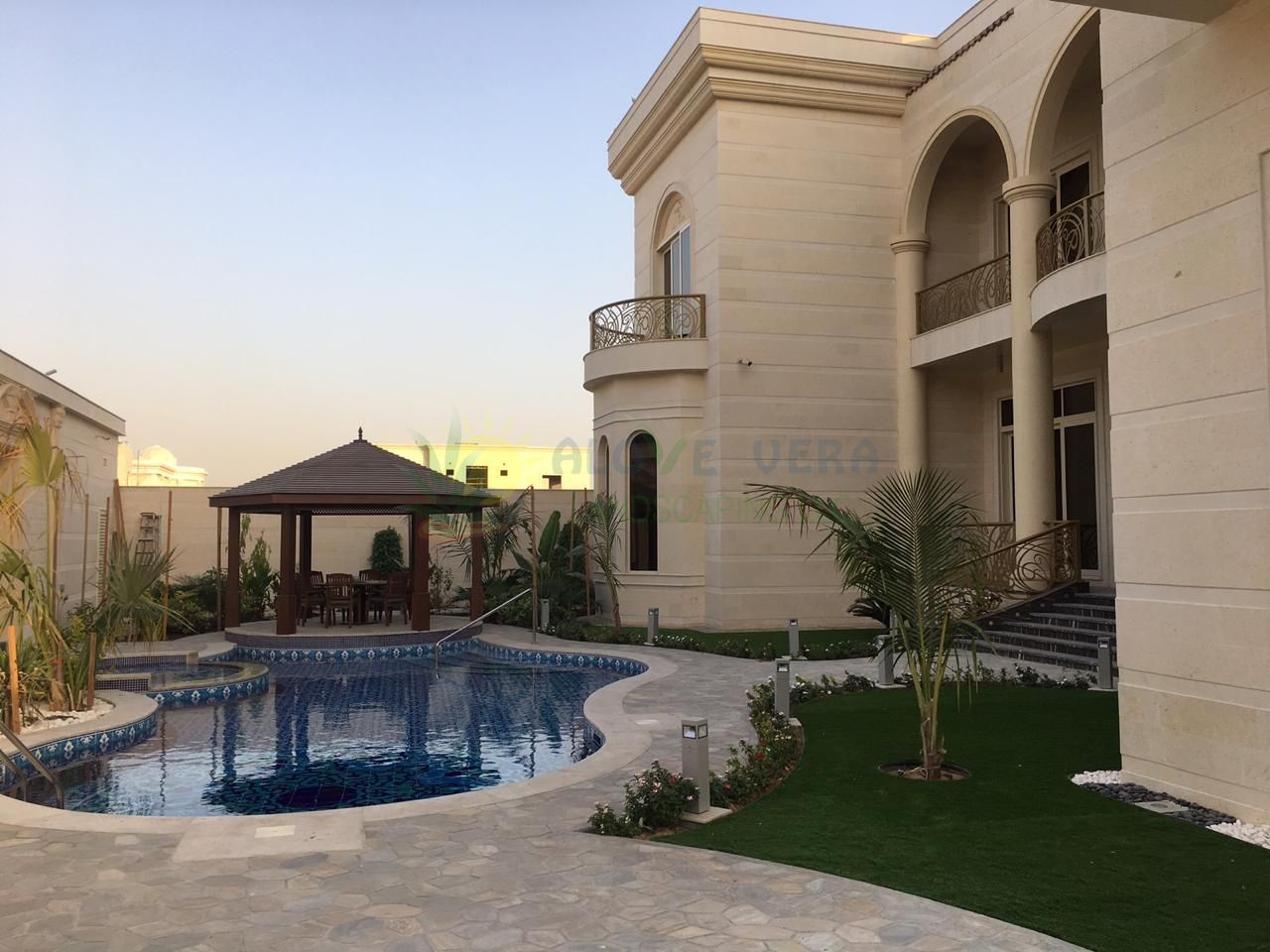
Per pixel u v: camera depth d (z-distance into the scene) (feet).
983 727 25.31
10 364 39.55
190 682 35.68
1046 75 40.06
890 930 12.50
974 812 17.83
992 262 45.11
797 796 19.31
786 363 50.70
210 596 56.34
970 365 50.65
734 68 49.70
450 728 30.37
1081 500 46.11
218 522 55.31
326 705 34.37
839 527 21.21
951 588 21.08
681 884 14.37
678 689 32.68
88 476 54.49
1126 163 19.63
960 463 53.01
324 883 14.55
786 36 49.88
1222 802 17.30
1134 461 19.39
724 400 49.93
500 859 15.61
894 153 52.54
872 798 18.98
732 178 50.39
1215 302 17.39
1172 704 18.48
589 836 16.81
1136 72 19.34
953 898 13.57
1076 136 44.96
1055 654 35.24
